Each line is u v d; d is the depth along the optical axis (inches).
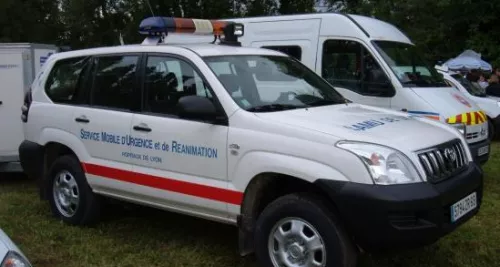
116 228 221.1
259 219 163.6
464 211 160.4
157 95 191.9
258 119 164.6
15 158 313.9
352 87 302.7
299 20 324.2
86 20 1289.4
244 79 183.0
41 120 229.6
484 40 695.1
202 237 209.8
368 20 316.5
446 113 278.2
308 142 153.9
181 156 179.6
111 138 201.3
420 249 191.0
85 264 186.1
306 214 153.5
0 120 311.4
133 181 194.1
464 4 700.0
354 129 156.6
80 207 217.9
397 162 147.2
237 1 1178.6
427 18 732.7
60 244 204.8
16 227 223.3
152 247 200.5
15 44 316.8
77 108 216.4
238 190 165.6
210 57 185.9
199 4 1142.3
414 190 143.9
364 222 143.3
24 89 315.3
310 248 154.0
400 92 287.4
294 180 161.3
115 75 207.5
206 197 173.6
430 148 157.6
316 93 197.5
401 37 325.7
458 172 165.2
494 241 201.2
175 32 214.8
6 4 1305.4
